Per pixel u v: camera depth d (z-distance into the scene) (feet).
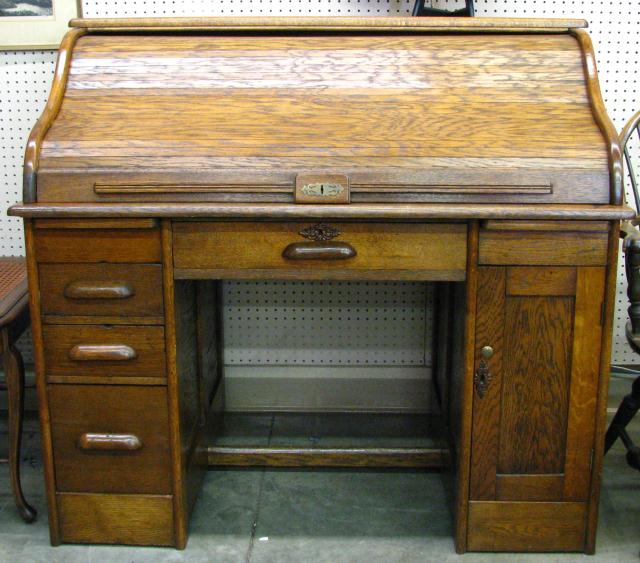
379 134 5.21
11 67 7.30
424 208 4.84
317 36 5.67
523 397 5.28
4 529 5.90
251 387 8.00
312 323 7.83
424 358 7.87
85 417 5.43
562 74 5.47
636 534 5.83
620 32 7.13
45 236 5.11
